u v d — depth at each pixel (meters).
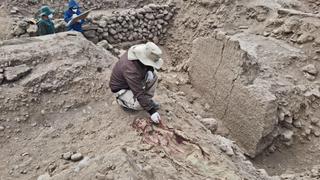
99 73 5.11
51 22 7.36
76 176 3.07
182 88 7.91
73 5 8.12
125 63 3.74
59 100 4.63
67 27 7.90
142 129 3.97
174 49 9.96
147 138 3.87
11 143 4.04
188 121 4.62
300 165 5.96
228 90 6.69
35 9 9.47
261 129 5.92
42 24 7.18
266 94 6.00
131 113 4.25
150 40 10.06
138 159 3.36
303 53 7.44
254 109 6.05
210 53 7.14
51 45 5.61
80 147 3.91
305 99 6.51
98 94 4.73
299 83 6.79
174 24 10.25
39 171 3.65
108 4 10.39
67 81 4.86
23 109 4.44
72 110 4.53
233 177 3.63
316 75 7.01
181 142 3.95
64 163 3.70
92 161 3.22
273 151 6.21
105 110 4.44
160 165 3.40
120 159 3.12
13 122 4.28
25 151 3.93
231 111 6.68
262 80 6.50
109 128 4.11
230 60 6.59
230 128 6.75
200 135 4.37
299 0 9.56
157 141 3.84
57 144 4.01
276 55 7.34
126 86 3.96
